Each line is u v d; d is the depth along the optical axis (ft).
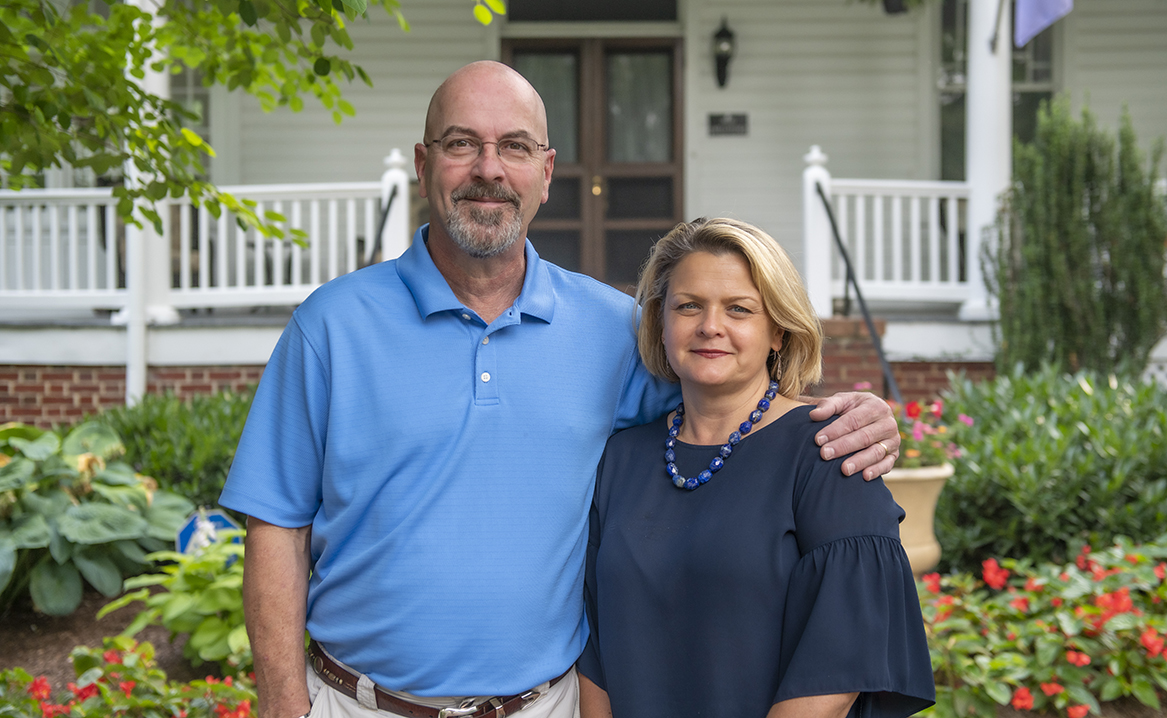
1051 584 11.89
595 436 6.23
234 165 27.48
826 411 5.76
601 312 6.59
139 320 21.72
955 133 27.99
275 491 5.99
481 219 5.96
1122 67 27.96
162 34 9.92
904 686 5.09
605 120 28.48
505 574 5.74
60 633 13.82
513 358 6.07
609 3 28.27
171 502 15.69
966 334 22.53
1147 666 10.91
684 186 28.19
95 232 22.27
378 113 27.73
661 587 5.66
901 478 12.66
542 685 5.87
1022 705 10.11
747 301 5.79
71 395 22.15
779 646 5.41
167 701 9.82
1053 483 14.92
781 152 27.96
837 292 22.95
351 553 5.90
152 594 15.06
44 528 13.56
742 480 5.75
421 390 5.88
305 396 5.98
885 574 5.18
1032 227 20.43
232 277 26.55
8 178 9.34
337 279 6.34
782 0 27.76
